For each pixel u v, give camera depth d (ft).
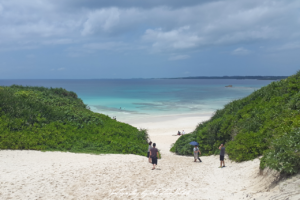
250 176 27.73
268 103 50.98
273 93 55.21
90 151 48.19
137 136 64.23
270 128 39.99
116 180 29.78
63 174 31.32
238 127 50.16
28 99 61.67
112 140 55.52
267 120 44.04
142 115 161.89
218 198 21.86
